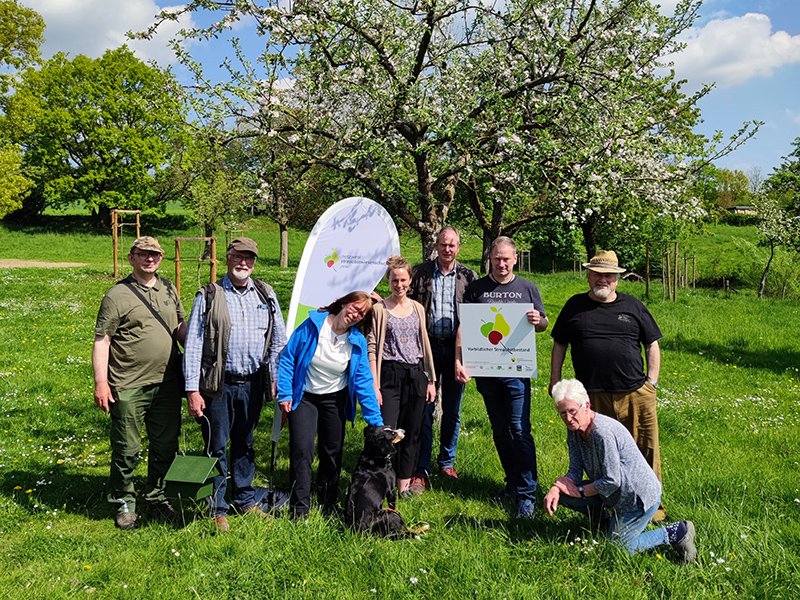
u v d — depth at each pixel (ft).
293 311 17.25
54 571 10.80
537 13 19.89
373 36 20.40
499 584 10.02
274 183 23.65
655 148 23.29
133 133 125.18
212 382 12.53
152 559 11.19
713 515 12.60
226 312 12.76
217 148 21.36
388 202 21.09
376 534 11.82
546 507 11.41
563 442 19.03
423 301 15.81
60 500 14.37
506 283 14.82
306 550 11.18
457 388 16.06
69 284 55.83
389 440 12.42
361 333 13.28
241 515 12.87
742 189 230.27
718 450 18.45
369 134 19.75
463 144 20.94
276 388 13.26
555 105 20.42
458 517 13.41
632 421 13.10
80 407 22.07
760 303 54.90
